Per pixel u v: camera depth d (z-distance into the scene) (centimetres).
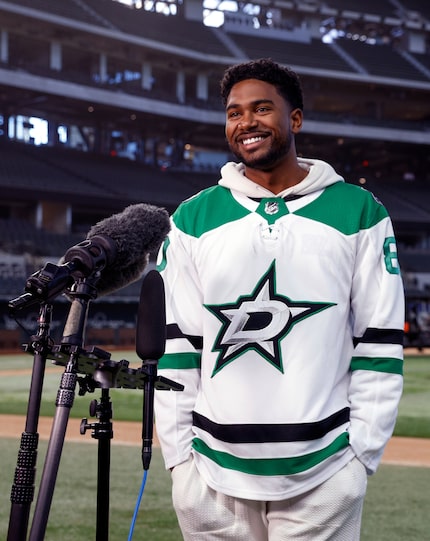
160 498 520
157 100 3853
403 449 748
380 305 216
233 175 226
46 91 3403
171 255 228
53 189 3312
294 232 215
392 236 224
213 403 213
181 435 219
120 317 2950
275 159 220
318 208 219
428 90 4628
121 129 4172
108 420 185
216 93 4538
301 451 204
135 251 182
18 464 157
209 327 216
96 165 3816
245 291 213
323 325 210
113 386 174
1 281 2748
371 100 4784
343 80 4412
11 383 1443
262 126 217
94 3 3944
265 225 217
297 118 227
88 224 3859
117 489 547
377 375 213
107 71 4044
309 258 212
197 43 4162
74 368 161
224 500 212
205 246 221
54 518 464
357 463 208
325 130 4322
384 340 215
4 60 3478
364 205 221
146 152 4534
